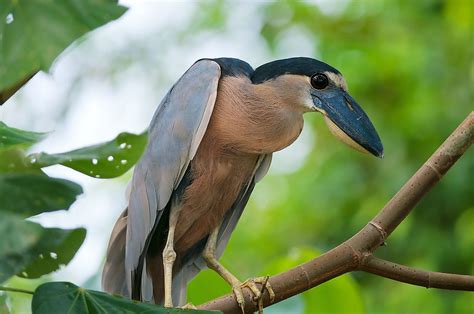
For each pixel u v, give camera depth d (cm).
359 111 759
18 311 715
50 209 359
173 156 752
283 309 750
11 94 443
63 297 418
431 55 1752
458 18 1653
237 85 760
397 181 1678
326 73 768
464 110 1709
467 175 1622
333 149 1791
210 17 1908
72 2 345
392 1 1866
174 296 784
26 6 342
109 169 390
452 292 1504
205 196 764
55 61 340
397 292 1545
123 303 430
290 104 764
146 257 775
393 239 1639
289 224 1739
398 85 1808
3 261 352
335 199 1722
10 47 339
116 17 346
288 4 1920
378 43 1844
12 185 358
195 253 795
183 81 784
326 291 739
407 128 1723
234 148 757
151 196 758
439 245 1612
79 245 399
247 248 1723
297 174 1812
